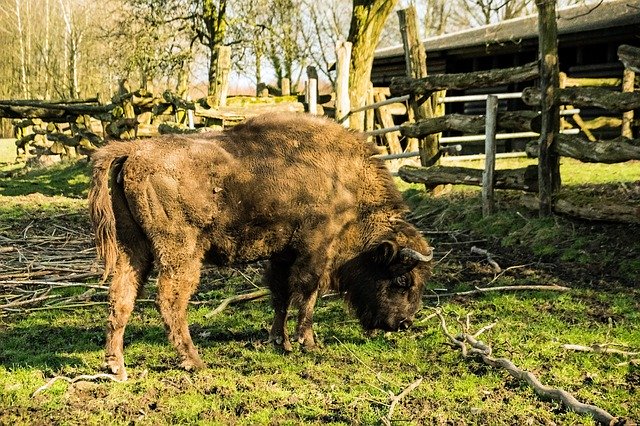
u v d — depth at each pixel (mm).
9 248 9672
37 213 12500
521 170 9094
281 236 5629
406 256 5723
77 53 41656
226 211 5355
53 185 16594
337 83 12711
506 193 10250
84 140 19047
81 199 14344
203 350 5770
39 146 21297
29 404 4602
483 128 9508
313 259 5699
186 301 5301
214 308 7016
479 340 5672
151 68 23656
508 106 19375
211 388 4910
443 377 5141
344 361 5543
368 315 6078
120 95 16953
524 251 8312
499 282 7352
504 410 4543
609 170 11531
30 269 8555
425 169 10695
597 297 6660
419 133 10648
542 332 5883
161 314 5242
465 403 4676
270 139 5605
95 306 7180
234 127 5695
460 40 20516
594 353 5402
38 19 48656
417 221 10414
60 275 8391
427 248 6090
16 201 13984
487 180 9461
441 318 6094
